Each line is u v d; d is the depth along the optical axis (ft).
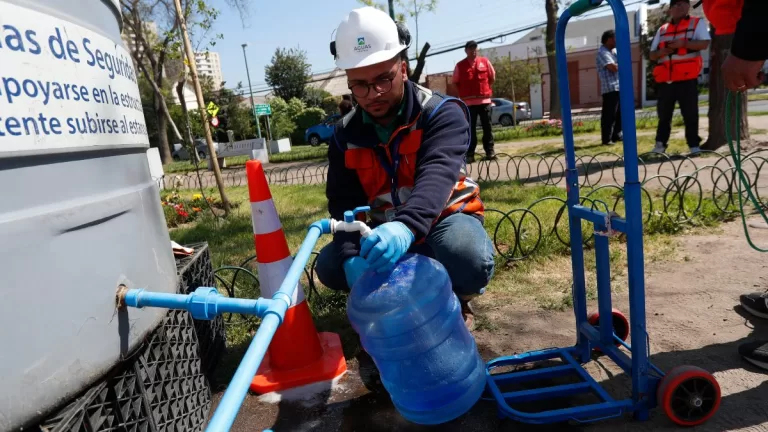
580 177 22.00
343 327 9.54
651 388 6.07
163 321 5.82
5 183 3.55
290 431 6.73
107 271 4.45
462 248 7.30
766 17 6.49
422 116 7.10
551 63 62.18
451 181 6.60
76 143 4.14
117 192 4.73
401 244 5.57
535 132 49.34
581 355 7.47
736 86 7.40
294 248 14.56
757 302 8.36
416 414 5.95
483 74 29.53
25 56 3.70
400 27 6.89
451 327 5.94
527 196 18.43
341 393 7.49
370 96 6.48
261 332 3.56
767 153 23.29
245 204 25.27
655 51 24.66
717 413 6.19
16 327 3.59
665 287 9.93
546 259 11.75
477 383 6.15
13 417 3.57
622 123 5.51
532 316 9.21
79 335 4.11
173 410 5.98
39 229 3.76
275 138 107.24
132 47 72.18
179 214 22.85
